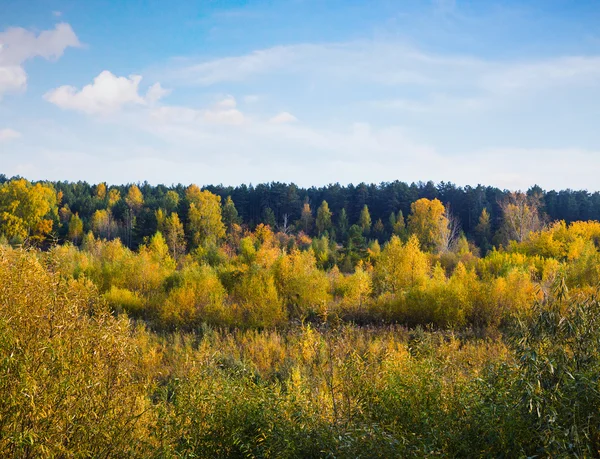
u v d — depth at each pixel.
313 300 18.08
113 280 21.73
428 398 4.26
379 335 13.27
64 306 3.60
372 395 4.47
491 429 3.54
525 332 4.11
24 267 3.68
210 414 4.50
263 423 4.30
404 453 3.52
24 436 2.79
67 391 3.18
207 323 15.69
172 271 25.42
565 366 3.71
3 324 3.15
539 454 3.36
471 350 9.54
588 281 17.06
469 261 33.22
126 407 3.69
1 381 2.97
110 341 3.73
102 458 3.34
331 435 3.84
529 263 27.58
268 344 11.88
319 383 5.26
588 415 3.43
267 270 20.80
